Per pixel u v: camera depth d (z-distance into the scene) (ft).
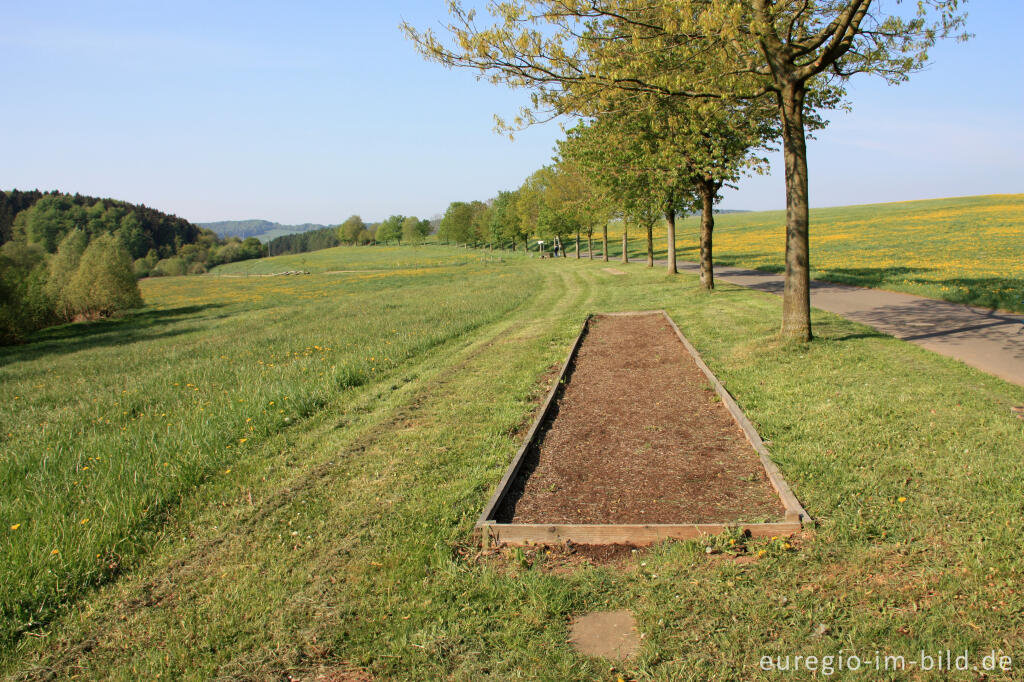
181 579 13.91
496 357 38.91
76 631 12.17
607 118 39.17
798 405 22.48
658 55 30.83
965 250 103.81
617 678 9.72
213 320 98.84
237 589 13.16
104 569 14.48
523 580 12.64
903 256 100.32
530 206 203.10
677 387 27.99
